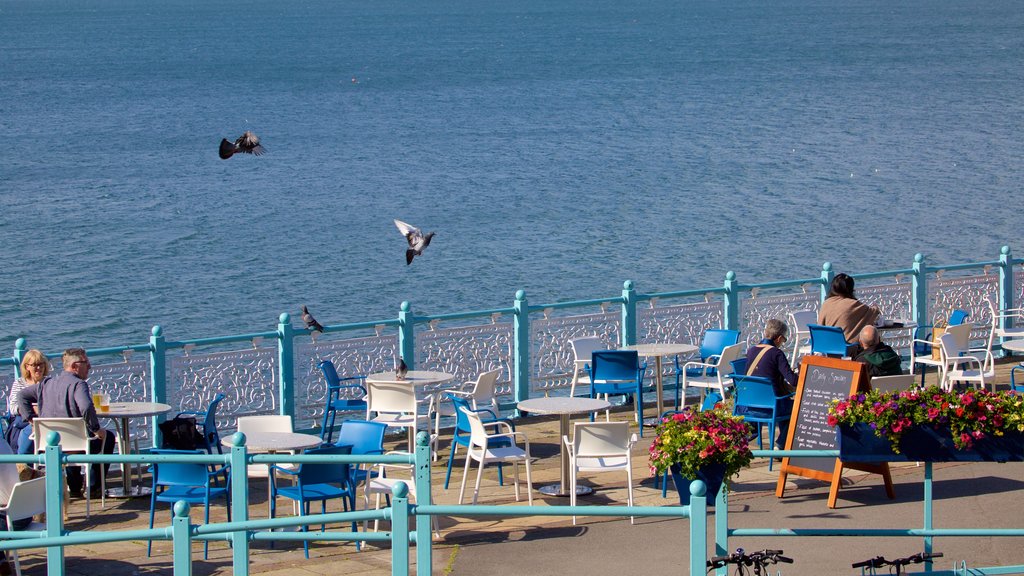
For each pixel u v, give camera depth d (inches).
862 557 482.6
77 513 559.2
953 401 462.3
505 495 580.1
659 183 2758.4
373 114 4495.6
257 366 688.4
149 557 493.7
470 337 745.0
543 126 4037.9
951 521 528.1
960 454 463.5
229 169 3024.1
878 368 634.8
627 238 2111.2
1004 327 904.3
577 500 569.3
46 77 6318.9
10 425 579.5
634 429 713.6
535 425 736.3
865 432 464.4
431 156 3277.6
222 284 1768.0
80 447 536.7
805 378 569.6
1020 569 433.4
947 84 5393.7
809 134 3676.2
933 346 773.3
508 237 2130.9
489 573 466.3
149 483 613.3
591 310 1578.5
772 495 573.0
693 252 1987.0
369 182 2805.1
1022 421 458.0
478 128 3993.6
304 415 700.0
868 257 1924.2
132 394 649.0
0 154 3253.0
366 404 672.4
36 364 569.3
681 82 5792.3
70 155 3255.4
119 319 1558.8
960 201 2436.0
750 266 1876.2
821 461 557.0
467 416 560.7
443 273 1844.2
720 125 3991.1
